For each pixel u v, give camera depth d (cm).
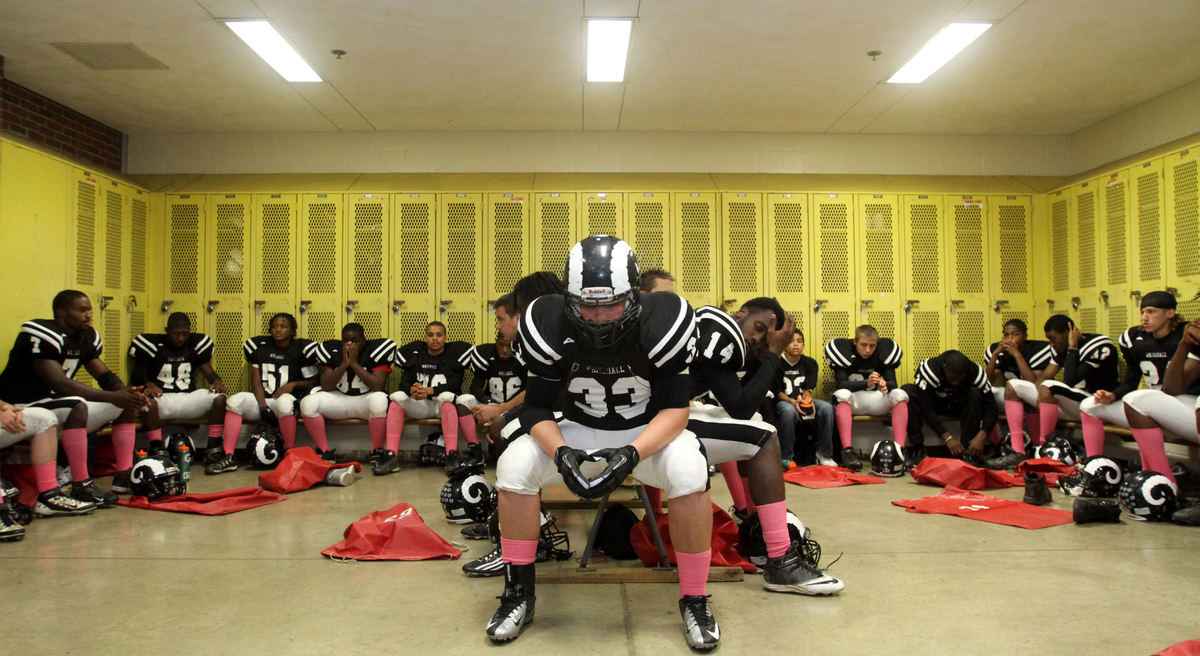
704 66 485
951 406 532
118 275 541
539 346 189
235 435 502
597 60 475
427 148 626
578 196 585
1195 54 465
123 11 404
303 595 224
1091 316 552
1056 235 590
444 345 545
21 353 374
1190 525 313
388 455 492
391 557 265
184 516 344
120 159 618
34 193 464
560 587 231
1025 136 634
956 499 370
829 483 434
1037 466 427
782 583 224
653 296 195
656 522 248
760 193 587
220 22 417
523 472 192
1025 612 205
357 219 582
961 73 496
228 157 622
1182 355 356
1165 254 484
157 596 223
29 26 421
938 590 226
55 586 233
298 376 553
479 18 416
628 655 177
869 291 590
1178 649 162
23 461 418
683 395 190
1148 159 498
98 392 374
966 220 596
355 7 401
